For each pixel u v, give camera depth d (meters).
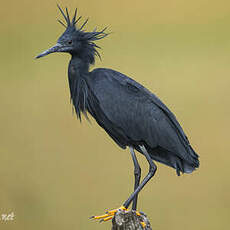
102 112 7.91
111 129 8.00
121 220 6.82
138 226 6.84
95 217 7.39
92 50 8.11
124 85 7.82
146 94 7.87
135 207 7.67
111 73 7.91
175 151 7.78
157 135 7.79
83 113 8.11
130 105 7.75
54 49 7.91
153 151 8.12
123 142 8.06
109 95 7.75
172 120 7.85
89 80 7.91
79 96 8.03
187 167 7.95
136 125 7.78
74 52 8.02
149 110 7.79
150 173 7.69
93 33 8.12
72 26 8.09
